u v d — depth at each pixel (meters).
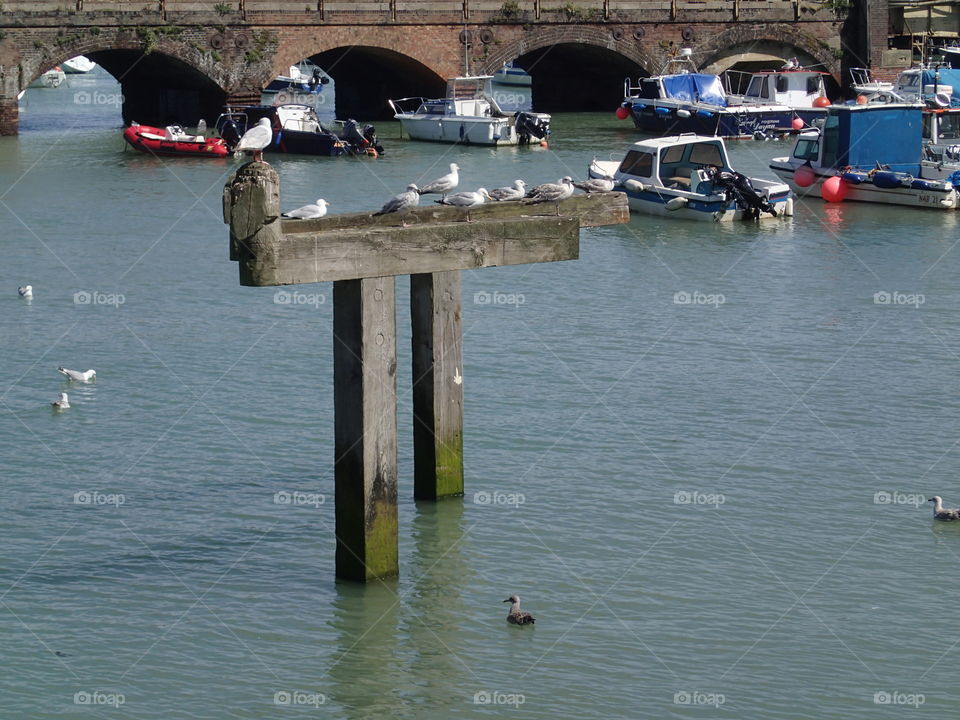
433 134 76.75
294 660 19.53
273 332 35.31
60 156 69.19
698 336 35.34
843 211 54.69
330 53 87.56
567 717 18.20
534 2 83.12
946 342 34.94
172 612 20.69
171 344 34.12
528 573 21.98
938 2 93.50
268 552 22.64
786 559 22.56
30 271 42.06
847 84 90.56
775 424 28.61
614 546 22.92
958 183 54.94
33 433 27.98
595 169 55.75
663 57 86.38
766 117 76.62
